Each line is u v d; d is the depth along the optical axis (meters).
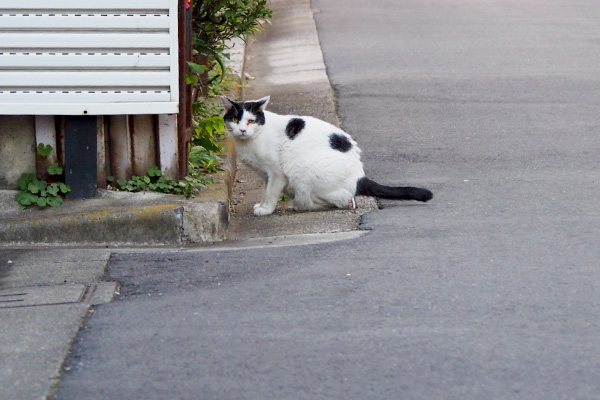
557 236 8.52
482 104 14.80
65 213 8.92
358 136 13.17
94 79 8.83
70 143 9.09
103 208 8.98
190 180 9.52
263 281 7.47
